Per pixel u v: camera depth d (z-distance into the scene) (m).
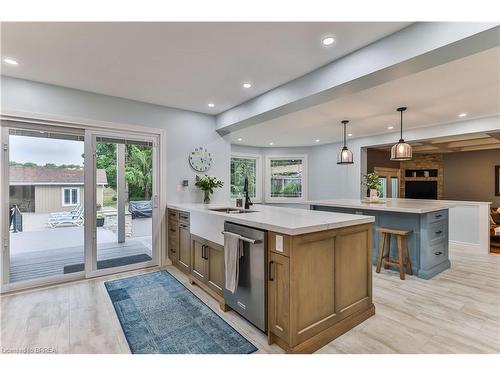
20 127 2.97
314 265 1.91
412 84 2.91
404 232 3.30
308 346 1.84
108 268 3.48
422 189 8.44
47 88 3.06
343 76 2.38
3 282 2.87
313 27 1.95
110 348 1.91
